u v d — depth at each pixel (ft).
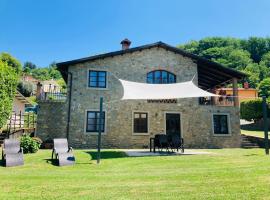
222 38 325.01
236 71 65.51
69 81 59.77
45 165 32.50
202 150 54.29
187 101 64.03
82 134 58.03
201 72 73.26
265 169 26.68
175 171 27.50
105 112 59.77
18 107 88.94
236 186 19.99
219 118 65.21
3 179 23.73
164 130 61.52
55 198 17.35
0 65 51.75
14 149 34.22
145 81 62.90
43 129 57.62
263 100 41.96
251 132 84.33
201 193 18.21
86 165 32.94
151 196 17.66
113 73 61.93
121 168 30.37
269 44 320.29
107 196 17.76
